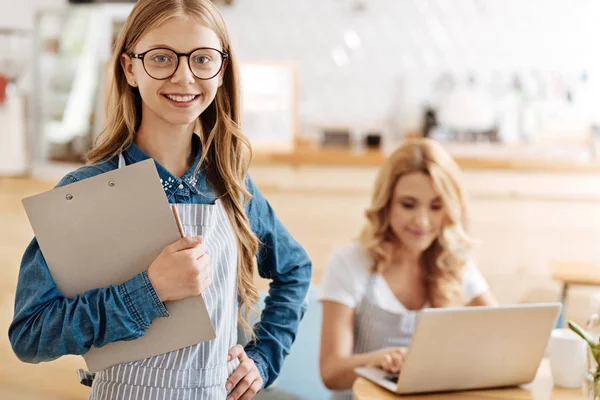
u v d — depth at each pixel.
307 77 5.56
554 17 5.45
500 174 3.97
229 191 1.50
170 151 1.44
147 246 1.31
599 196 3.96
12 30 4.30
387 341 2.33
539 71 5.43
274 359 1.67
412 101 5.52
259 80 4.64
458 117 4.90
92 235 1.31
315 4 5.51
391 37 5.52
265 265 1.69
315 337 2.51
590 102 5.34
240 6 5.52
